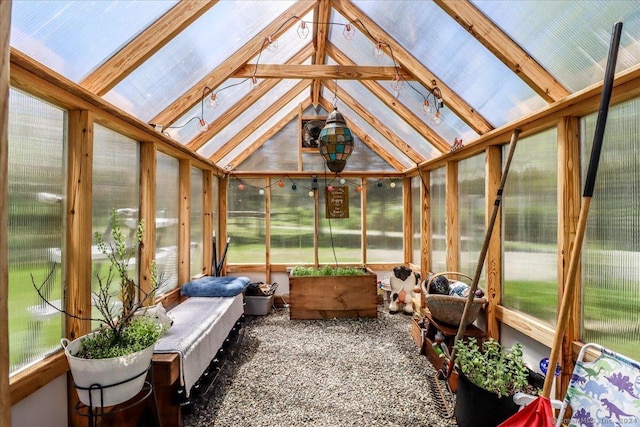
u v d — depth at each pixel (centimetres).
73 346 149
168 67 222
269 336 354
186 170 339
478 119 270
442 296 265
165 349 198
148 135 250
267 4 240
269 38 278
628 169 159
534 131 222
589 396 138
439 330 279
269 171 499
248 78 304
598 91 162
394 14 240
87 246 179
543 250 218
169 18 189
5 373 92
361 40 300
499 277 266
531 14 169
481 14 189
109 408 188
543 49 179
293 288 415
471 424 187
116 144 224
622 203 162
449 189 356
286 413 215
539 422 145
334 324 394
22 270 149
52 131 167
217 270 418
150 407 195
